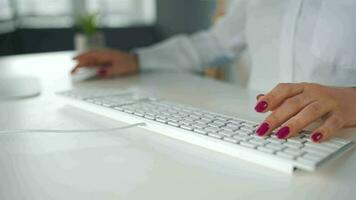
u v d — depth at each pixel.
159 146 0.43
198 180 0.34
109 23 3.08
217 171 0.36
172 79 0.89
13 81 0.84
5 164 0.38
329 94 0.45
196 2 2.75
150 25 3.19
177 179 0.34
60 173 0.36
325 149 0.37
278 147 0.37
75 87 0.80
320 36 0.68
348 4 0.65
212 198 0.31
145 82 0.85
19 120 0.54
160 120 0.48
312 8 0.70
